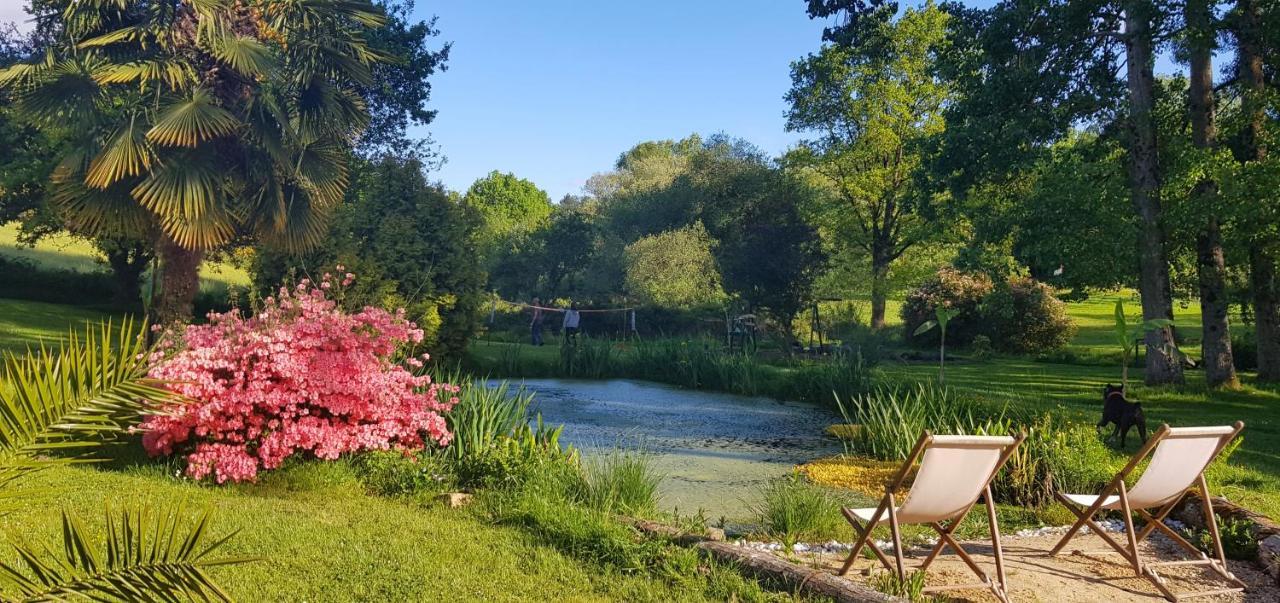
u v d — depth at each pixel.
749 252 30.70
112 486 6.38
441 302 17.53
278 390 7.18
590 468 7.42
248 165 13.76
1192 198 17.17
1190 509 6.37
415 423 7.69
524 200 89.50
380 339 8.05
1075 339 35.12
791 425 12.83
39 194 27.25
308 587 4.42
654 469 9.09
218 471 6.87
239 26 14.34
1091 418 11.99
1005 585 4.53
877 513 4.50
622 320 33.19
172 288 13.89
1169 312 18.27
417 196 18.20
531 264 44.91
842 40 18.67
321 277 15.54
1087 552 5.64
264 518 5.70
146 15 13.37
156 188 12.31
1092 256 17.98
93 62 13.16
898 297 37.47
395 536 5.43
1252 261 19.08
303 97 14.22
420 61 34.00
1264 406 15.64
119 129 12.39
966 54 20.42
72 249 39.50
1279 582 5.06
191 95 12.88
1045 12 18.70
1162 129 18.91
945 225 31.19
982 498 7.57
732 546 5.06
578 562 5.02
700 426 12.56
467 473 7.12
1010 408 11.31
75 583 2.42
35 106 13.14
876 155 37.25
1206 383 18.14
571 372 19.98
